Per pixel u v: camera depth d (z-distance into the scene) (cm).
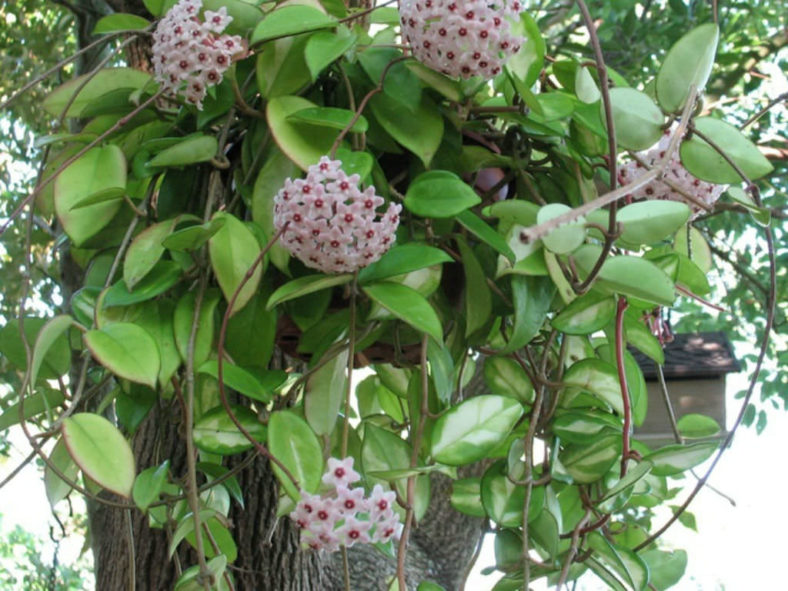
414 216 107
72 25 265
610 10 246
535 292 105
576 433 107
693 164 102
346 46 102
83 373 100
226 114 108
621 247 108
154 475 101
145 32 111
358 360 112
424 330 96
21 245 236
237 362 104
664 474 105
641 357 164
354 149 102
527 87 105
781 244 280
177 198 108
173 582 139
